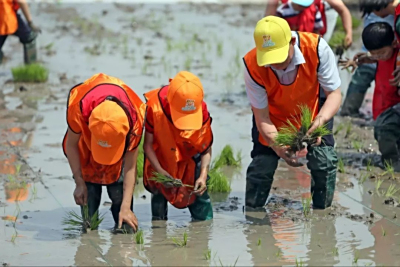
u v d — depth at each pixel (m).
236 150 10.07
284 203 8.16
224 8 21.86
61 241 7.10
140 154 9.26
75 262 6.59
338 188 8.59
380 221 7.57
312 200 8.10
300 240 7.07
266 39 6.90
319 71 7.28
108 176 7.24
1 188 8.59
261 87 7.30
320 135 7.30
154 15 21.02
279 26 6.92
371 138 10.48
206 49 16.77
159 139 7.27
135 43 17.53
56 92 13.17
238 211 7.93
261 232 7.30
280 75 7.23
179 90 6.95
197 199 7.59
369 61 8.92
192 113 7.00
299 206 8.05
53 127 11.09
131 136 6.78
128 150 6.87
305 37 7.24
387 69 8.86
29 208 8.02
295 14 10.62
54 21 20.20
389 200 8.12
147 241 7.08
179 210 8.04
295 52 7.12
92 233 7.31
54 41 17.84
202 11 21.55
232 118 11.60
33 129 10.97
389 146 9.13
